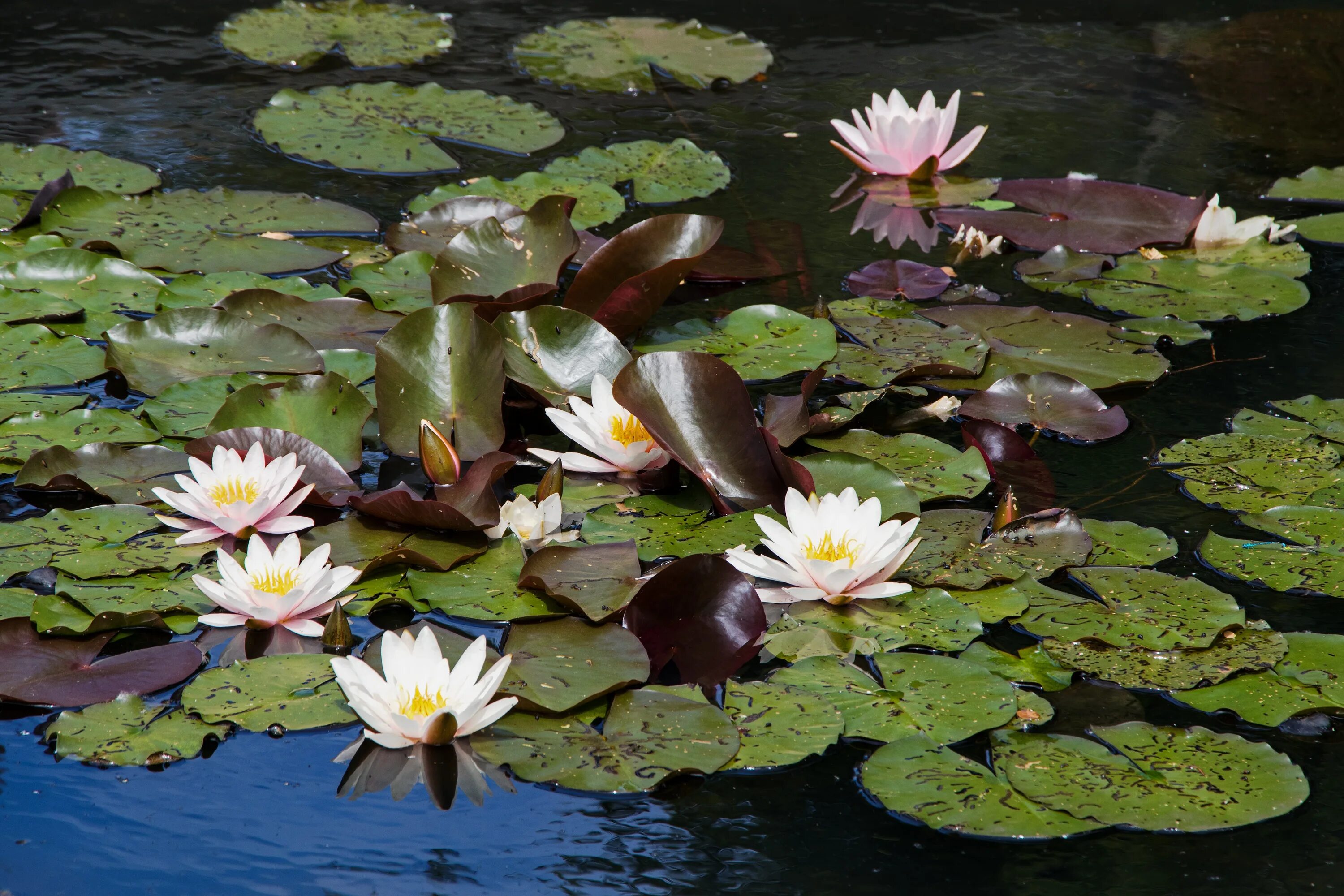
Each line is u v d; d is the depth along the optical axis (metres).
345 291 5.18
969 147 5.61
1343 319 5.22
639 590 4.68
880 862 4.51
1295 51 7.38
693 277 5.30
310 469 4.85
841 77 6.88
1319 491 4.86
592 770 4.55
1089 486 4.89
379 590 4.72
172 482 4.84
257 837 4.52
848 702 4.62
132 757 4.56
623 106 6.38
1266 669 4.65
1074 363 5.09
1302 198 5.54
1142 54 7.32
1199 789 4.55
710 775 4.57
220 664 4.65
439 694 4.58
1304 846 4.52
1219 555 4.79
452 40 7.20
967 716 4.61
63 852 4.50
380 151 5.61
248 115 5.96
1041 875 4.50
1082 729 4.61
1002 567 4.75
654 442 4.88
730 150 5.86
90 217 5.32
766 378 5.04
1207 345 5.16
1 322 5.08
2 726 4.59
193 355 5.02
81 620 4.66
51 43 6.80
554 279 5.13
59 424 4.91
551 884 4.49
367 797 4.55
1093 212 5.48
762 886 4.50
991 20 7.89
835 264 5.34
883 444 4.94
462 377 4.94
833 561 4.72
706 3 8.12
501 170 5.58
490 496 4.78
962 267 5.34
